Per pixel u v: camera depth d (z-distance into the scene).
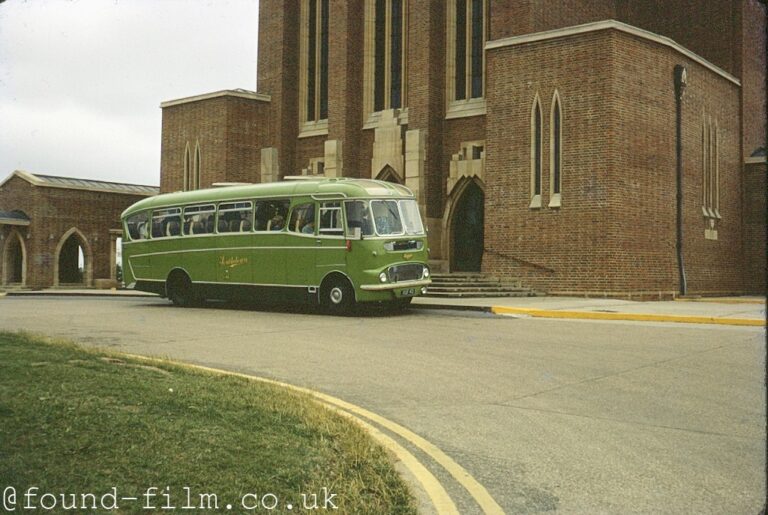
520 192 24.53
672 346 12.54
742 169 29.83
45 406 6.19
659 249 24.11
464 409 8.08
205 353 12.01
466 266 28.36
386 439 6.60
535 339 13.54
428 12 28.36
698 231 26.45
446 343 13.09
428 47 28.33
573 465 6.03
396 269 18.36
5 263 39.69
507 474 5.80
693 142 26.31
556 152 23.97
